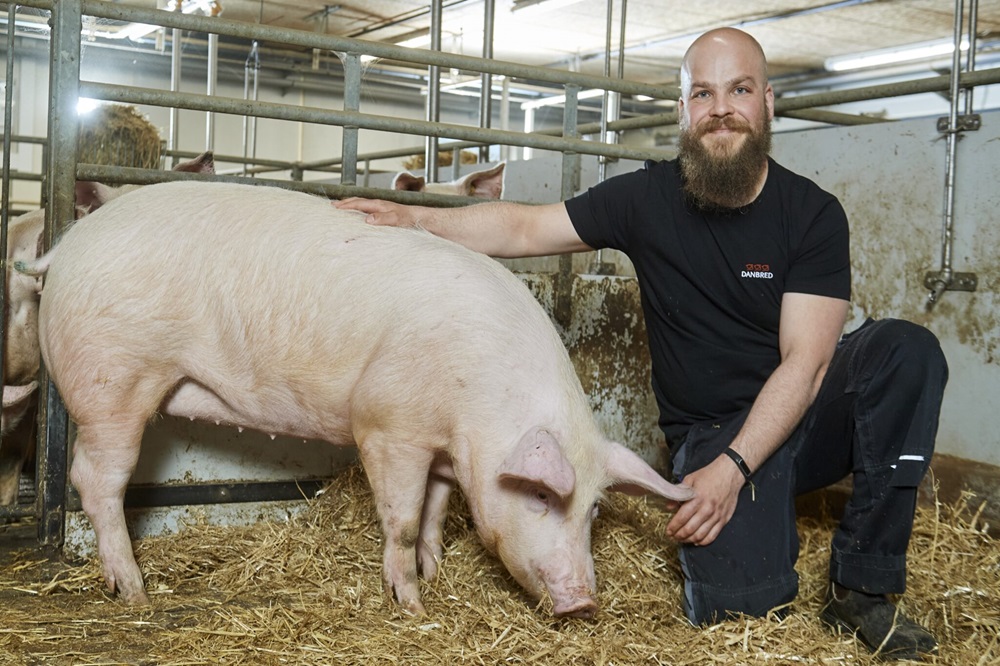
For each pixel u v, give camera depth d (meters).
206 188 3.09
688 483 2.69
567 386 2.75
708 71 2.81
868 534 2.63
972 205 4.21
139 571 2.97
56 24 3.28
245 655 2.49
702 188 2.84
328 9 13.80
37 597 2.92
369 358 2.79
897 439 2.62
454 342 2.69
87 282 2.86
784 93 18.33
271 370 2.92
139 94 3.38
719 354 2.95
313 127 16.44
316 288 2.84
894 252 4.54
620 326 4.62
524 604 2.86
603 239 3.15
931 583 3.08
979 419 4.18
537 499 2.66
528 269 6.73
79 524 3.33
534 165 7.19
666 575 3.14
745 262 2.88
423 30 14.93
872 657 2.52
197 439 3.62
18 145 14.08
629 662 2.48
